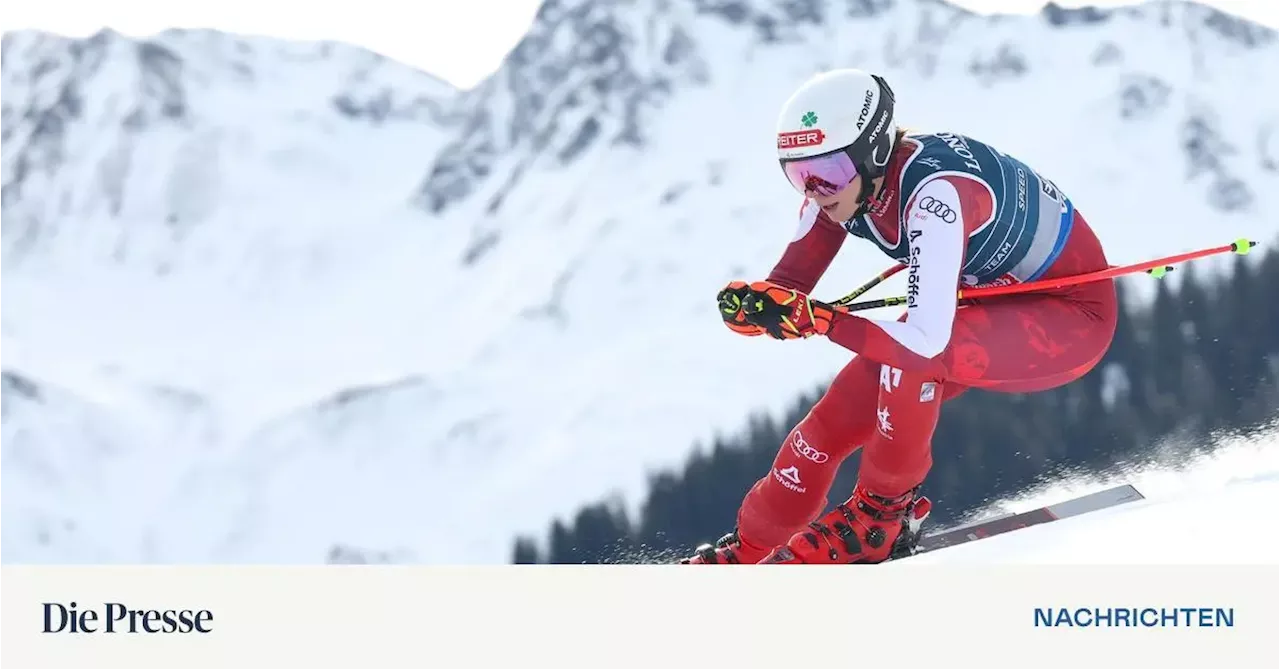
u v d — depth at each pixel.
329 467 61.56
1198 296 22.75
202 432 66.62
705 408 46.84
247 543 61.09
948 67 70.94
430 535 52.19
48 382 70.44
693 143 77.44
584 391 57.44
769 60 79.81
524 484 48.91
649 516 26.06
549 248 75.56
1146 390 20.38
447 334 74.00
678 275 69.12
